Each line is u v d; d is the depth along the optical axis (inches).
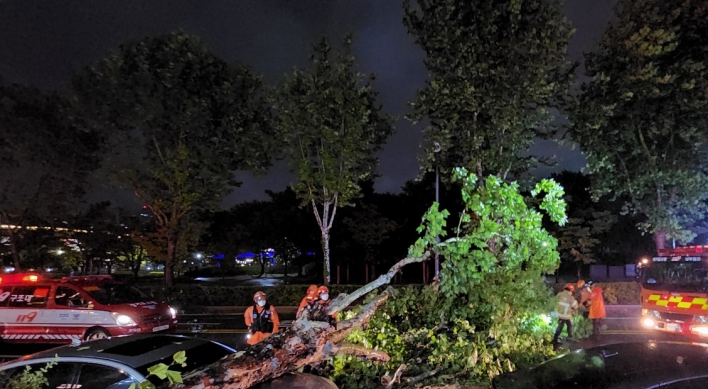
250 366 138.7
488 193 294.5
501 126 633.0
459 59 625.0
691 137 739.4
